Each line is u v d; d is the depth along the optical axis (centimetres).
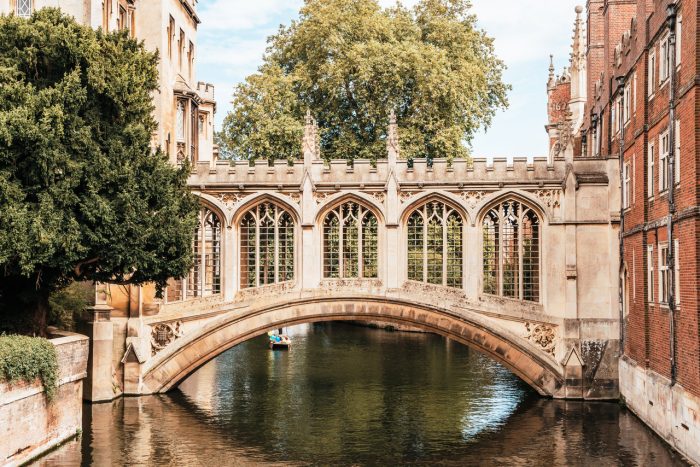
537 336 2978
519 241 3008
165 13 3412
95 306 2894
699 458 1905
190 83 3953
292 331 6400
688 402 2003
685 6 2064
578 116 4638
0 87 2094
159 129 3325
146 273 2411
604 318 2942
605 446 2286
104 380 2920
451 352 4772
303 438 2473
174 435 2467
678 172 2139
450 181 3023
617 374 2925
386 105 4225
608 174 2978
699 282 1931
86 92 2258
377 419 2752
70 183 2181
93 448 2273
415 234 3078
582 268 2958
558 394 2956
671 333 2158
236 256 3102
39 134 2058
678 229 2112
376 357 4541
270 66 4681
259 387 3428
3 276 2291
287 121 4166
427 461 2200
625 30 3234
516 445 2342
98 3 2892
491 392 3288
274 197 3072
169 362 3056
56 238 2130
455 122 4391
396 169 3045
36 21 2250
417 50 4228
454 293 3025
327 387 3434
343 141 4266
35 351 2020
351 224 3114
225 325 3067
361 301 3056
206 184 3084
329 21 4297
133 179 2322
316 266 3064
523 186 3002
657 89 2402
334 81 4200
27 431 2016
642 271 2520
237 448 2331
